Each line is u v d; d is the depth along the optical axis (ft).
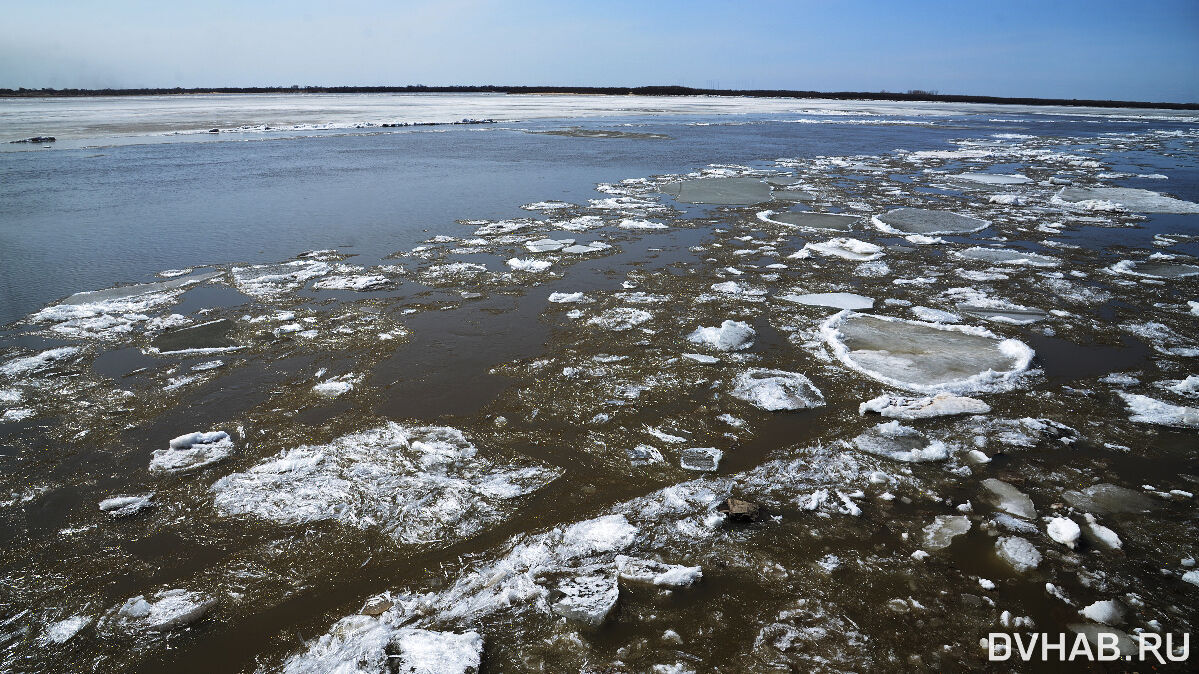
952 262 30.01
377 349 20.02
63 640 9.80
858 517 12.44
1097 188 49.80
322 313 23.07
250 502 12.85
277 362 19.11
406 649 9.48
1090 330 21.84
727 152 75.20
